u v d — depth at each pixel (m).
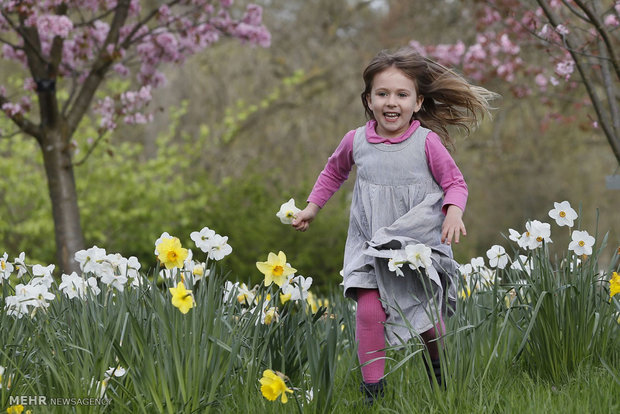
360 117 17.36
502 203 20.86
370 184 3.51
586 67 6.70
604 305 3.57
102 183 12.94
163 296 3.08
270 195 13.63
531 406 2.94
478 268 4.20
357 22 20.25
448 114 3.87
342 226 12.56
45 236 12.01
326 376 2.94
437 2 17.22
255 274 12.05
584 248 3.54
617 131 5.97
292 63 18.41
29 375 3.16
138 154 15.22
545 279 3.43
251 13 9.05
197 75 16.39
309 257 12.05
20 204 11.88
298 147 16.62
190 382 2.87
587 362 3.44
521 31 9.53
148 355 2.84
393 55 3.59
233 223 12.58
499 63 11.12
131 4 8.52
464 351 3.15
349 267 3.40
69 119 7.86
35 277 3.68
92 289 3.50
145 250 12.47
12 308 3.30
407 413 3.01
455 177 3.42
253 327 3.40
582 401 3.00
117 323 2.96
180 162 13.48
